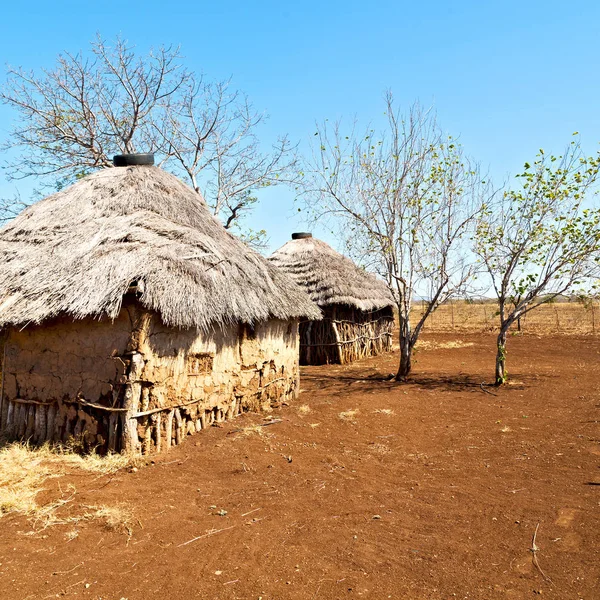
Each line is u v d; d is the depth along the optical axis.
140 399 6.08
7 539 4.07
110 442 5.97
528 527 4.46
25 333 6.73
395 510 4.84
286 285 9.32
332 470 5.93
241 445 6.61
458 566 3.81
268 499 5.07
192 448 6.43
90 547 4.00
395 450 6.74
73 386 6.32
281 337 9.27
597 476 5.67
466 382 11.54
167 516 4.60
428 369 13.58
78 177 14.81
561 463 6.13
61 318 6.26
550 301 10.84
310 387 11.05
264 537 4.25
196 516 4.64
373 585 3.55
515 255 10.75
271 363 8.90
